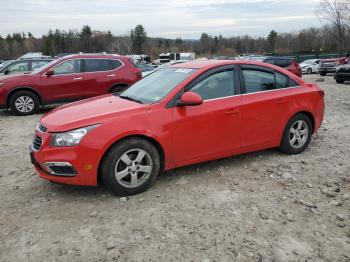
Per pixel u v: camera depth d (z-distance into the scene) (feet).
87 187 14.69
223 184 14.85
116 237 11.13
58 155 12.91
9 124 28.48
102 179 13.56
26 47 301.22
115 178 13.38
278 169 16.43
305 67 104.78
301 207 12.88
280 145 17.97
